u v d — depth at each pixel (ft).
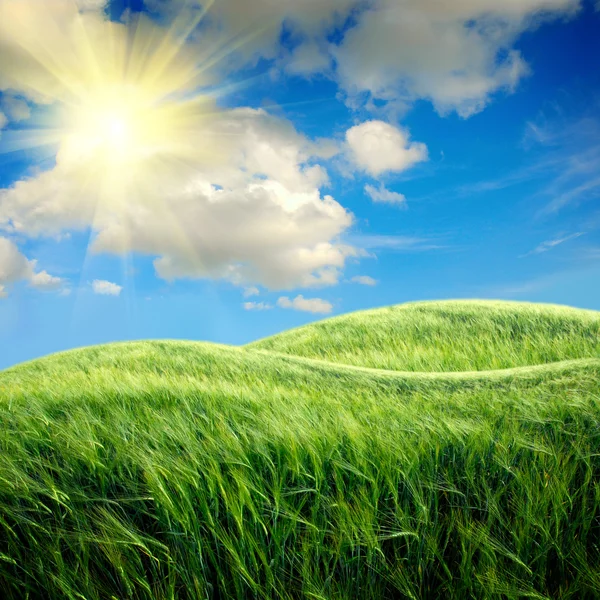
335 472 8.25
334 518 7.46
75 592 6.40
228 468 8.32
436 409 11.82
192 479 7.63
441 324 36.11
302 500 7.72
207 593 6.48
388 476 8.05
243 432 9.52
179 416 10.90
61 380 17.48
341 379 19.63
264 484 8.05
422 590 6.92
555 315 34.99
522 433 9.91
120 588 6.70
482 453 9.12
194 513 7.06
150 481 7.56
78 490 7.87
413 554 7.22
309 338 37.11
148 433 9.80
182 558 6.82
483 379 16.42
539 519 7.52
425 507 7.44
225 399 12.92
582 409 10.91
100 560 7.00
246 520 7.32
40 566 6.65
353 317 40.55
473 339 33.09
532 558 7.27
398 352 32.60
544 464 8.76
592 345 29.96
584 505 7.84
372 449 8.95
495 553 7.22
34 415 11.60
